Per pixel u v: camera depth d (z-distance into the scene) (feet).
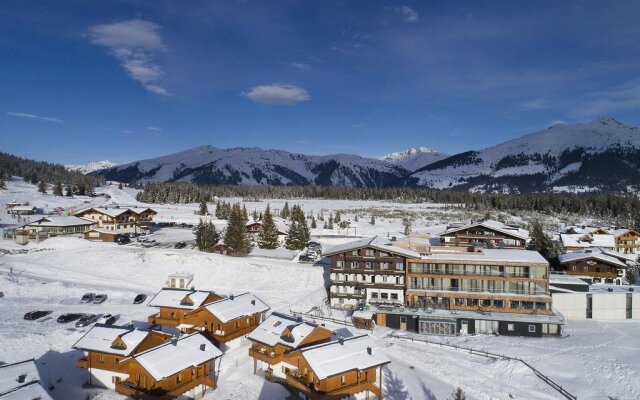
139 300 249.14
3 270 288.51
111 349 152.35
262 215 531.09
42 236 369.91
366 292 253.44
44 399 114.73
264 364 175.94
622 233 407.85
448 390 157.48
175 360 147.13
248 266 317.83
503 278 233.96
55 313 224.94
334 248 272.72
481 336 220.64
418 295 241.76
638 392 155.43
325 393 141.69
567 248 391.86
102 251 333.83
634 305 245.65
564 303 247.91
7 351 171.94
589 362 180.65
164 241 400.88
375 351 158.81
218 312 192.54
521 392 158.30
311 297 273.75
